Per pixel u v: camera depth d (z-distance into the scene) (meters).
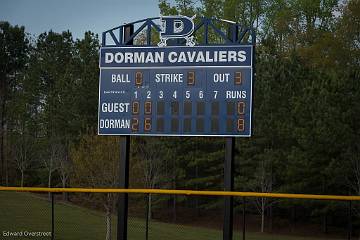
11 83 112.38
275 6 89.88
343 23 79.44
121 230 28.53
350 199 24.02
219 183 75.00
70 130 84.06
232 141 27.64
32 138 90.56
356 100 61.41
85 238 47.53
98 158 55.66
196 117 27.86
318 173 64.75
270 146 69.12
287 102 69.69
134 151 65.75
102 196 54.19
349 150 60.84
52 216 27.02
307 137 62.62
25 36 115.31
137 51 28.88
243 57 27.61
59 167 83.56
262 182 67.31
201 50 28.12
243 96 27.41
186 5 89.12
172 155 73.81
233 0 87.88
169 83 28.34
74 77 91.00
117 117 28.81
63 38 105.12
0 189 27.34
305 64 77.88
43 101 99.06
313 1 88.25
